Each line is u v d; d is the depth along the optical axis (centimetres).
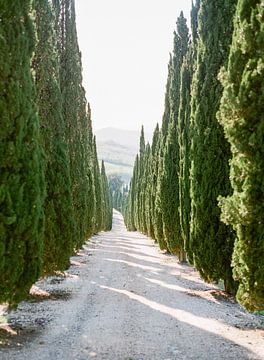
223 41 1308
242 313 1117
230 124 795
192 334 904
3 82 797
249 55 789
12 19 826
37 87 1434
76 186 2317
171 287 1523
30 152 856
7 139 802
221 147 1265
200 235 1300
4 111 788
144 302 1248
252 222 778
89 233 3597
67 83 2225
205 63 1352
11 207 793
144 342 843
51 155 1448
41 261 901
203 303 1236
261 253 775
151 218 4109
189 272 1945
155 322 1005
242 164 785
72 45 2308
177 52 2516
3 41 789
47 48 1462
